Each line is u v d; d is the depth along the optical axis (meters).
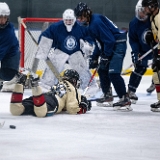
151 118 13.84
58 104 13.78
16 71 14.10
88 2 26.14
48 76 17.94
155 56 14.91
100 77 16.14
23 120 13.01
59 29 17.52
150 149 10.18
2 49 13.38
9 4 25.58
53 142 10.63
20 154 9.60
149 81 24.56
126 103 15.15
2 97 18.25
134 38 15.91
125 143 10.67
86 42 17.66
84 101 14.23
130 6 26.23
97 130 11.99
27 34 22.08
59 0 25.91
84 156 9.52
